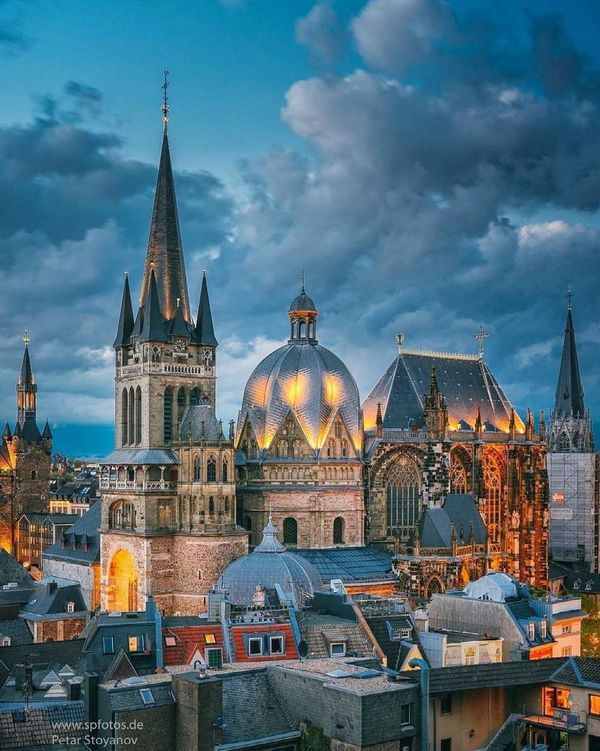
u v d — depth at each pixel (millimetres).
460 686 85562
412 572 175750
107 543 177875
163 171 185875
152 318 176250
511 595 131500
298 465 183125
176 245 184875
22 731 80375
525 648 120438
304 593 134500
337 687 80438
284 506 182250
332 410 186625
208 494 168875
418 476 196750
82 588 189875
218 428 170750
